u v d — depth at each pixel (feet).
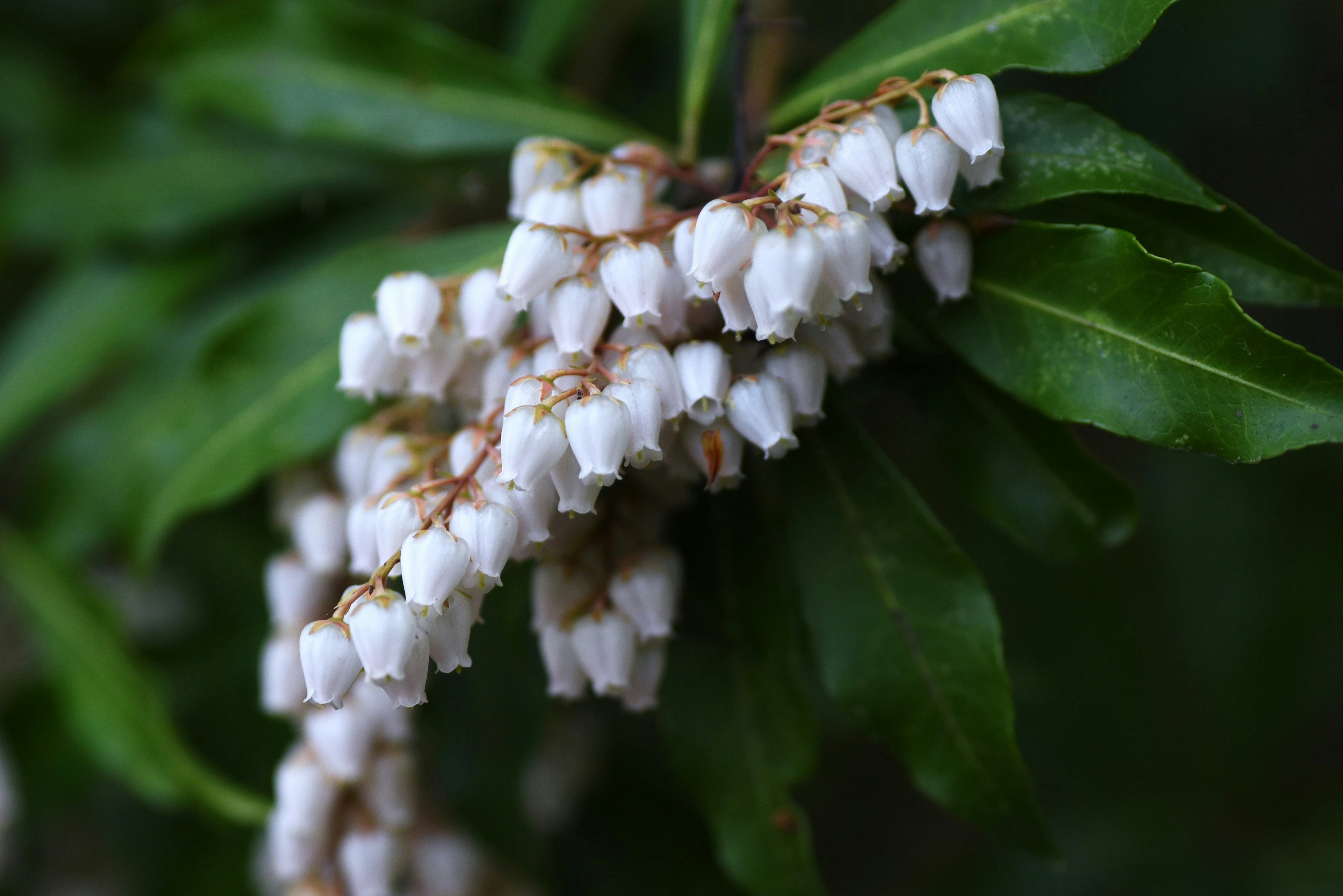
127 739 1.58
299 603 1.51
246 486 1.52
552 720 1.85
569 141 1.51
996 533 1.87
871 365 1.45
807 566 1.43
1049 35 1.39
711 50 1.47
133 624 1.85
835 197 1.34
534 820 1.68
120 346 1.65
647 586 1.41
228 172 1.66
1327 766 1.78
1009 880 1.78
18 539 1.63
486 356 1.41
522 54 1.64
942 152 1.36
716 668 1.46
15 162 1.78
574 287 1.36
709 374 1.36
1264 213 2.11
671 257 1.37
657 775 1.88
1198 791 1.80
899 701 1.43
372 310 1.53
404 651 1.32
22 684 1.76
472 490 1.35
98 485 1.61
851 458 1.43
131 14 1.89
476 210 1.64
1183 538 1.83
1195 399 1.35
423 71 1.56
